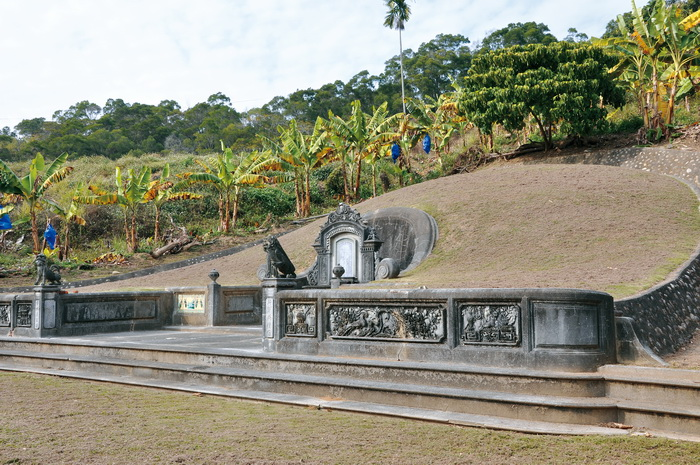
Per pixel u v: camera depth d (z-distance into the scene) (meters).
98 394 8.55
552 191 26.92
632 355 7.60
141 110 114.94
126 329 16.09
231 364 9.62
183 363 10.17
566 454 5.31
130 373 10.17
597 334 7.34
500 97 36.12
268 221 46.09
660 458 5.17
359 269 22.36
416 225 26.28
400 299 8.40
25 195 35.34
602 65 36.47
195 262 37.50
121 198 39.47
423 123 46.66
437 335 8.06
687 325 12.80
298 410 7.32
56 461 5.16
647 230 20.86
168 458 5.23
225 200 45.12
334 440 5.82
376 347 8.55
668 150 31.48
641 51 36.00
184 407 7.53
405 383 7.84
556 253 20.41
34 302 13.96
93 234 44.53
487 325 7.72
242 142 85.44
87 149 87.94
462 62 97.50
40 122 121.31
